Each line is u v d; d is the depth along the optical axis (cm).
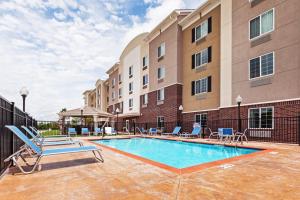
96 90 4747
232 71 1419
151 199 297
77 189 343
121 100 3281
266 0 1217
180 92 1997
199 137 1594
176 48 2012
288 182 378
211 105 1661
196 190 335
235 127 1369
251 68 1295
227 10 1479
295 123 1034
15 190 340
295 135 1028
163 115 2166
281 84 1116
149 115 2441
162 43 2255
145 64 2612
